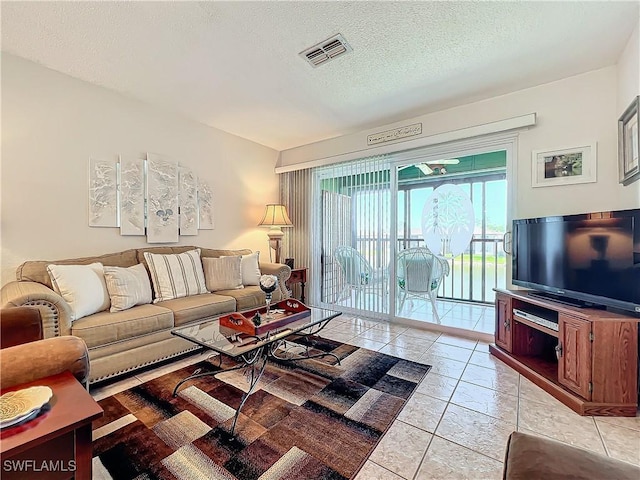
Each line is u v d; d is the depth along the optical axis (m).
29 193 2.38
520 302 2.48
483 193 4.11
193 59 2.31
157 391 2.00
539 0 1.72
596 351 1.74
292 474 1.31
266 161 4.47
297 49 2.19
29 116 2.37
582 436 1.56
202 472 1.31
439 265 3.71
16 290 1.89
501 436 1.57
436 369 2.36
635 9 1.79
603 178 2.39
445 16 1.85
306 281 4.45
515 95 2.80
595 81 2.43
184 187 3.43
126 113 2.93
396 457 1.41
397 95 2.89
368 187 3.88
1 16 1.83
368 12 1.81
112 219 2.83
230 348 1.72
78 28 1.95
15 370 1.15
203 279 3.16
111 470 1.31
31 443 0.85
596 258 1.97
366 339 3.07
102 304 2.29
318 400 1.91
